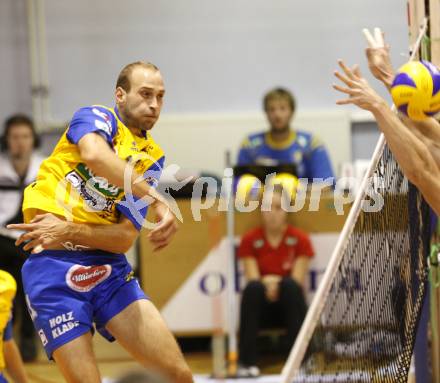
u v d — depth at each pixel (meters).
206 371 16.61
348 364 10.24
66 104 24.70
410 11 11.97
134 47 24.77
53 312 9.66
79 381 9.44
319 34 24.66
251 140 20.02
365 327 10.50
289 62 24.72
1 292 10.14
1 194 19.30
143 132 10.20
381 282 10.75
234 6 24.72
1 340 10.38
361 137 23.92
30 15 24.48
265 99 19.77
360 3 24.59
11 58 24.53
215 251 17.38
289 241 17.22
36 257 9.88
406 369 10.71
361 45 24.56
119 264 10.07
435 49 11.41
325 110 24.39
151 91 9.93
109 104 24.75
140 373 5.24
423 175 9.45
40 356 18.80
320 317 10.00
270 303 16.83
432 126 10.20
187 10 24.75
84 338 9.64
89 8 24.69
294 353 8.05
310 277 17.33
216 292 17.48
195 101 24.77
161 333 9.77
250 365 16.41
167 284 17.58
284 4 24.70
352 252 10.38
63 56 24.66
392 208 10.83
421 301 11.16
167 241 9.48
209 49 24.75
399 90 9.64
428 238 11.46
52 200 9.81
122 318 9.80
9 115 24.53
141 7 24.75
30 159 19.55
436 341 12.02
